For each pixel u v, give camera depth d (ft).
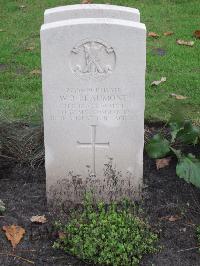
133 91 6.36
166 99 8.93
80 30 6.05
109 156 6.72
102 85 6.33
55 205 6.78
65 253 6.15
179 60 10.05
